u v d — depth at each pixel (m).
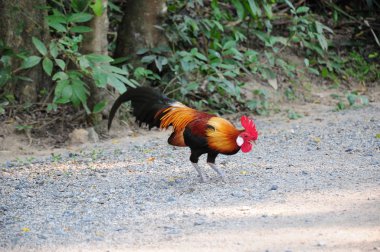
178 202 9.38
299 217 8.36
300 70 18.62
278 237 7.64
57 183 10.75
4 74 14.00
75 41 13.59
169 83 15.92
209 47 17.52
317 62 19.61
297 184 10.04
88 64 13.39
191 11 17.44
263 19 18.66
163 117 10.75
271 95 17.78
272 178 10.52
